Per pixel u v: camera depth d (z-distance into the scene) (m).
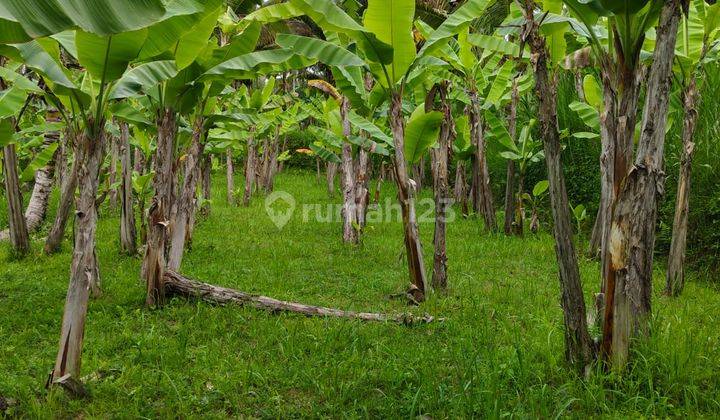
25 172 8.47
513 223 11.16
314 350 4.56
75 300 3.64
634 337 3.83
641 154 3.70
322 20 5.15
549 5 5.07
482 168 11.30
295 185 21.31
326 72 21.81
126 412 3.43
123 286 6.60
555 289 6.82
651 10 3.59
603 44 5.79
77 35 3.39
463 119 11.68
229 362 4.27
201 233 10.70
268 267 7.89
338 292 6.70
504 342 4.79
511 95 11.69
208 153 11.66
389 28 5.52
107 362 4.25
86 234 3.64
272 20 5.61
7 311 5.56
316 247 9.59
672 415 3.51
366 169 10.05
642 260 3.79
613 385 3.71
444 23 5.96
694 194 8.14
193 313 5.53
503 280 7.34
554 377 3.97
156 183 5.72
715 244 7.66
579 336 3.97
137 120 6.00
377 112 9.85
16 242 8.16
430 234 11.12
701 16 6.35
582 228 11.46
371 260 8.59
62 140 10.51
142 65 4.33
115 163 11.57
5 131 5.72
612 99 4.49
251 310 5.57
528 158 11.05
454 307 6.03
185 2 4.00
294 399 3.77
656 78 3.59
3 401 3.41
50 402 3.46
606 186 4.40
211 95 6.28
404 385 3.91
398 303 6.24
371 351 4.56
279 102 17.64
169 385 3.81
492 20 15.45
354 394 3.75
